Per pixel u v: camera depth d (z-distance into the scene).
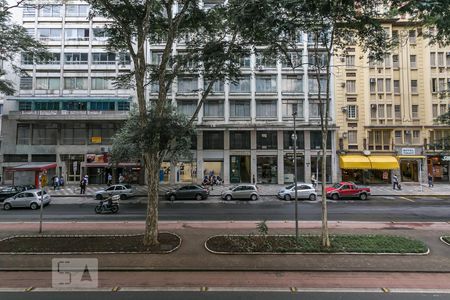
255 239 13.51
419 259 11.45
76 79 42.38
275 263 11.02
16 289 8.91
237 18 12.16
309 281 9.59
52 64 42.12
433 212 21.20
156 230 13.20
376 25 11.96
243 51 13.95
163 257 11.65
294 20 12.17
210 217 19.48
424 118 39.38
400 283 9.48
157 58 40.06
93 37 42.44
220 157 40.53
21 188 29.25
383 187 36.38
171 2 13.70
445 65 39.47
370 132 39.78
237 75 14.48
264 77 40.78
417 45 39.88
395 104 39.78
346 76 40.03
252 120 40.28
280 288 9.03
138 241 13.41
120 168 41.16
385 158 38.44
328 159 39.88
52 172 41.28
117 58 42.12
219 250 12.23
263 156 40.56
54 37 42.56
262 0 11.20
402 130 39.44
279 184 39.72
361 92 39.81
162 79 13.59
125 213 21.48
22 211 22.81
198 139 40.50
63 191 34.28
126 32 14.35
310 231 15.24
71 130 42.03
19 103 41.53
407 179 40.16
